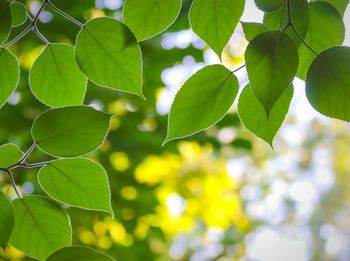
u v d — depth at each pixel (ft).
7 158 1.33
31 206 1.36
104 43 1.30
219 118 1.30
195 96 1.27
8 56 1.36
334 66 1.22
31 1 3.63
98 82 1.34
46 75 1.43
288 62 1.18
